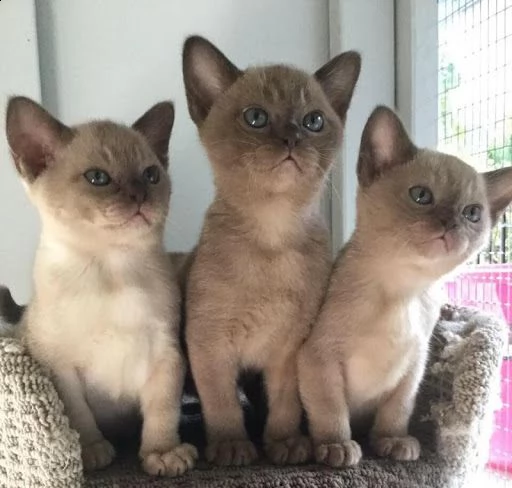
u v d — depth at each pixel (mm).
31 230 389
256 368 293
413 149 289
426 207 267
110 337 260
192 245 416
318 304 283
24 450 243
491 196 290
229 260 275
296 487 242
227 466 260
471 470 293
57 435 238
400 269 270
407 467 270
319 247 289
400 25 406
